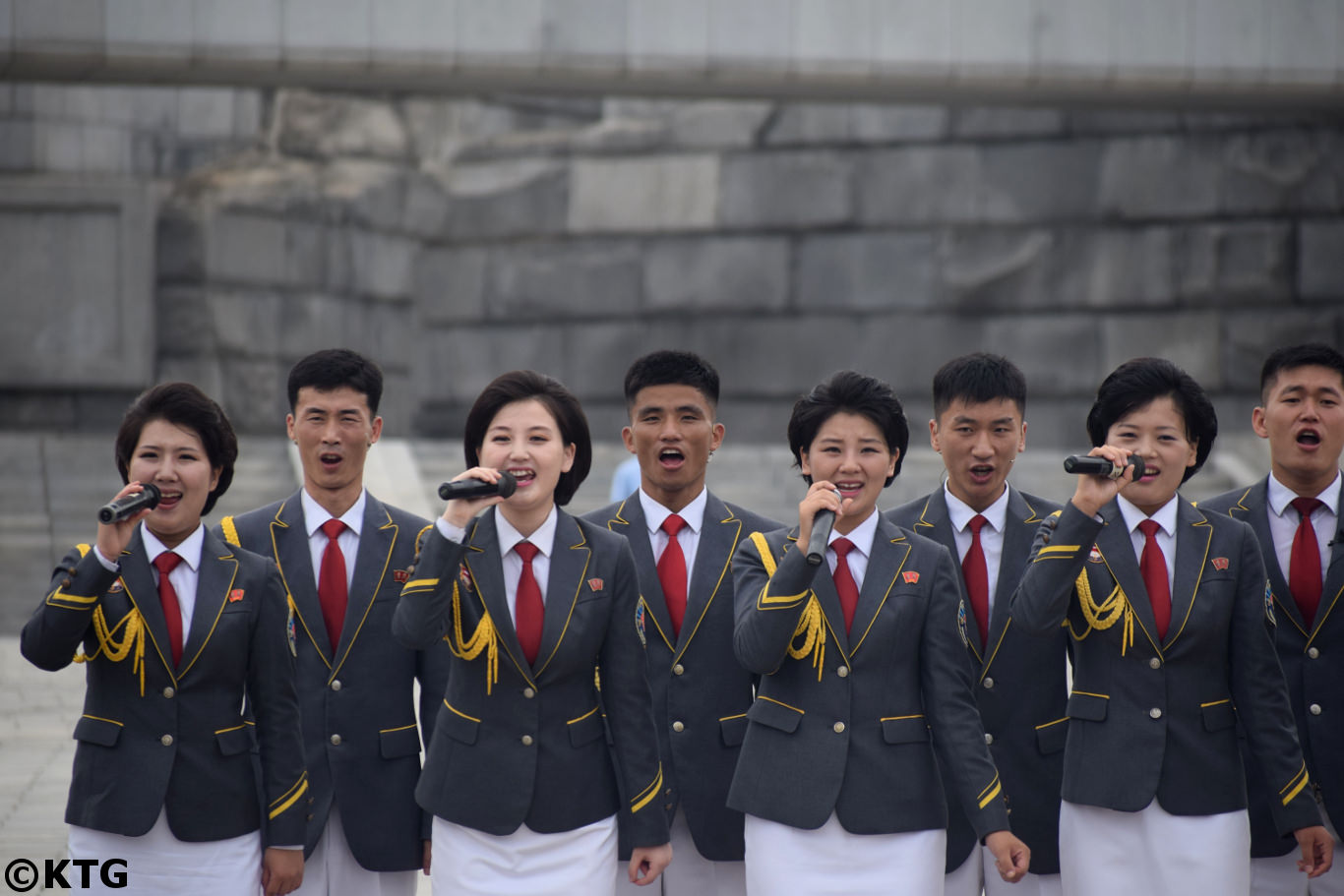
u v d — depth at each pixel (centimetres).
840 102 2323
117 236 2703
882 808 624
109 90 3394
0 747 1262
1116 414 685
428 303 3256
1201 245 2773
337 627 735
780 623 606
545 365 3186
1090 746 666
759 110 3033
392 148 3234
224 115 3500
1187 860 650
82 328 2697
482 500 596
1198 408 679
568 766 629
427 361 3253
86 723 614
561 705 634
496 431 637
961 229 2917
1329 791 720
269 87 2209
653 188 3103
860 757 629
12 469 2208
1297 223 2719
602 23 2136
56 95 3338
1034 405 2894
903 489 2183
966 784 617
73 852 610
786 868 626
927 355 2938
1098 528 626
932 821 631
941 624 642
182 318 2780
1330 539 742
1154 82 2181
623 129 3141
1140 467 627
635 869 637
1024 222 2880
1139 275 2814
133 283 2706
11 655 1719
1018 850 607
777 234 3027
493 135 3312
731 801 643
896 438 654
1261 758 661
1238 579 673
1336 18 2167
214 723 621
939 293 2928
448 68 2117
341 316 3005
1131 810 650
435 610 598
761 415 3045
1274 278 2723
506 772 620
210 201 2852
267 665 632
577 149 3169
